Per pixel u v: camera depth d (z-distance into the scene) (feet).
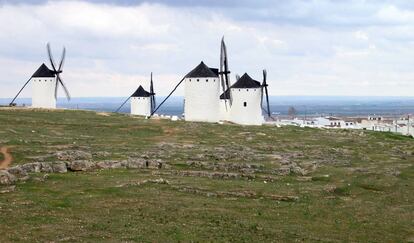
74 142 235.20
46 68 443.73
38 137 242.17
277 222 127.65
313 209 143.95
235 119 403.95
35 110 375.25
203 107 380.58
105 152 208.23
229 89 410.72
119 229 110.22
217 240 106.93
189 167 197.47
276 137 304.50
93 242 99.81
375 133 384.47
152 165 192.34
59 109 396.78
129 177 168.04
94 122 314.35
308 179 189.98
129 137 269.85
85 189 147.43
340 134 347.36
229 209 136.98
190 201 142.20
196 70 383.86
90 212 123.95
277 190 163.73
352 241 115.75
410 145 307.37
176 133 295.69
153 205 134.31
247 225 121.39
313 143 288.92
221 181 173.06
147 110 476.95
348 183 182.60
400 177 199.31
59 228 108.37
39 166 171.32
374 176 195.83
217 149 238.07
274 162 215.31
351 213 141.90
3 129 257.34
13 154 191.52
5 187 144.05
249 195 156.56
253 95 401.90
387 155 260.62
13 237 100.07
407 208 150.30
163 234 108.58
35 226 108.78
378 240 118.01
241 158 220.43
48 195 138.41
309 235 117.60
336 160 234.99
